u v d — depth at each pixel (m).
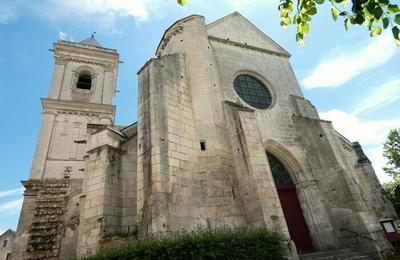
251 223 9.84
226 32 18.72
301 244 12.16
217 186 10.41
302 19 4.89
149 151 9.75
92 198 10.70
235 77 16.31
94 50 33.00
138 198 9.35
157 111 10.45
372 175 16.14
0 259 51.97
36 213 18.73
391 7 3.84
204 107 12.33
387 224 11.96
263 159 10.88
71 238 17.36
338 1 4.38
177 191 9.32
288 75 18.64
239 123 11.73
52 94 27.77
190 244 6.61
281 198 13.25
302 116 15.45
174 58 12.95
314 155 14.17
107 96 29.89
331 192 12.92
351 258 10.35
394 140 27.06
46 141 23.94
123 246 6.57
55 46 31.53
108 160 11.28
